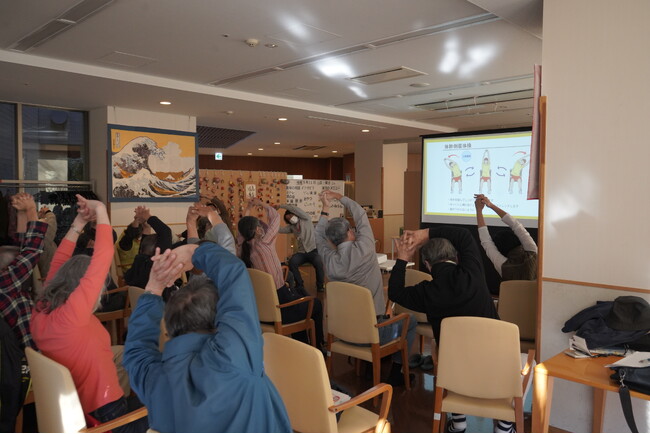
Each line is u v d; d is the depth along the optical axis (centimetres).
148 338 146
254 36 479
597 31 284
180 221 884
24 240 273
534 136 313
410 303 294
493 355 241
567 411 299
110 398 216
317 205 1066
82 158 823
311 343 423
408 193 991
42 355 199
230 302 134
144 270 389
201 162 1730
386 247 1338
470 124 1108
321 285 740
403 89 734
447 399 257
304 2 395
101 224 221
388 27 454
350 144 1431
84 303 210
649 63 266
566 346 298
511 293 353
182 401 123
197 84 690
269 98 783
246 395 126
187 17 426
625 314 248
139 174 823
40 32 461
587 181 289
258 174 977
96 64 579
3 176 738
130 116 812
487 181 732
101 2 389
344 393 262
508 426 271
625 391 200
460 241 296
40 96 702
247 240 434
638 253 272
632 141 272
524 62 579
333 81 679
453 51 534
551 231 303
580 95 291
